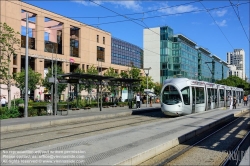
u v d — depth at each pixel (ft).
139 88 177.78
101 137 38.22
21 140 41.16
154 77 264.93
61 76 81.56
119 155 27.55
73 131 51.42
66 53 205.77
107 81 96.63
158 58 264.11
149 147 31.50
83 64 224.12
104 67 249.55
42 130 52.95
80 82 82.23
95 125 61.21
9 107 76.69
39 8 182.19
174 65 266.16
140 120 72.69
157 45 265.13
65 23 204.13
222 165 28.09
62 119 65.62
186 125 52.90
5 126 52.42
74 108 89.66
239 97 172.24
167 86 80.07
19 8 168.04
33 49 180.04
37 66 183.21
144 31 271.90
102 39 248.11
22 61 183.93
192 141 41.60
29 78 153.99
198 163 28.81
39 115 79.10
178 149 35.42
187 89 80.74
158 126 50.98
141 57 339.57
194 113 82.74
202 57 323.57
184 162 29.14
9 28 90.22
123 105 120.26
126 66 280.10
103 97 137.49
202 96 92.84
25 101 71.72
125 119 75.36
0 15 157.28
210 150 35.27
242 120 74.79
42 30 184.65
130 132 43.04
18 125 54.80
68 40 207.72
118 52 289.12
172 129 46.88
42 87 187.32
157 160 29.45
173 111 77.25
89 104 102.83
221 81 300.40
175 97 78.28
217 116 73.20
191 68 291.99
